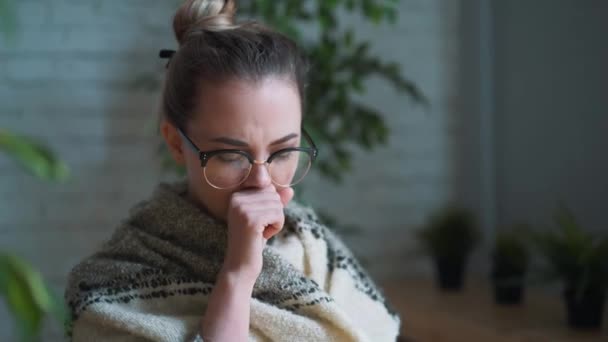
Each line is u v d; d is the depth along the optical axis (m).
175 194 0.85
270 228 0.76
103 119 2.38
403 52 2.66
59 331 2.30
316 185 2.61
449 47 2.71
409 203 2.71
